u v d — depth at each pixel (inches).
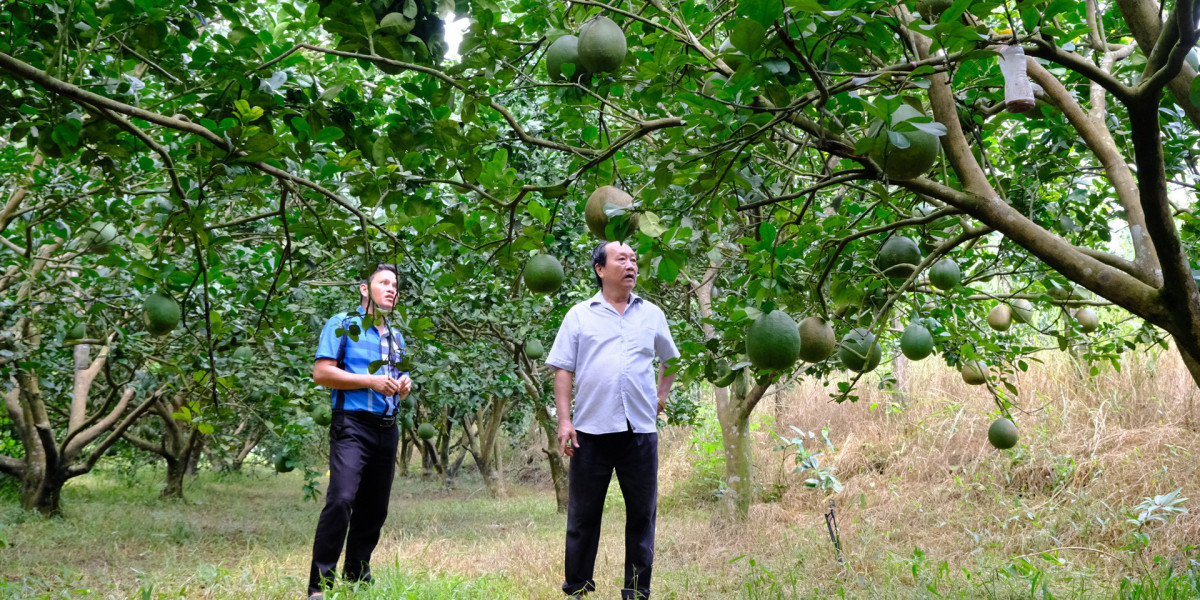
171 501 414.6
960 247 164.9
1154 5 86.7
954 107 82.4
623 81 96.2
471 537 272.8
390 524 324.5
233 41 101.7
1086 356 175.3
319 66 114.6
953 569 178.7
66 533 267.4
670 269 84.0
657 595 156.0
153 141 86.9
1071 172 132.4
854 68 78.9
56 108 97.2
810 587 158.6
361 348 162.9
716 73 92.4
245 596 160.2
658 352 157.9
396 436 168.4
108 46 103.4
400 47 91.5
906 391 373.4
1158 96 64.8
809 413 403.9
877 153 73.2
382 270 167.3
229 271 198.2
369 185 95.4
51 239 220.4
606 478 150.0
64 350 264.4
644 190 84.0
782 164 112.1
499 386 325.1
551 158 247.0
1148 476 230.7
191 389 200.7
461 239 104.4
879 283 109.7
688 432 527.8
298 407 224.8
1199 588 144.1
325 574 152.8
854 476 328.8
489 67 93.3
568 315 156.0
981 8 61.8
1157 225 69.6
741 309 85.6
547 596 156.4
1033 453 267.0
